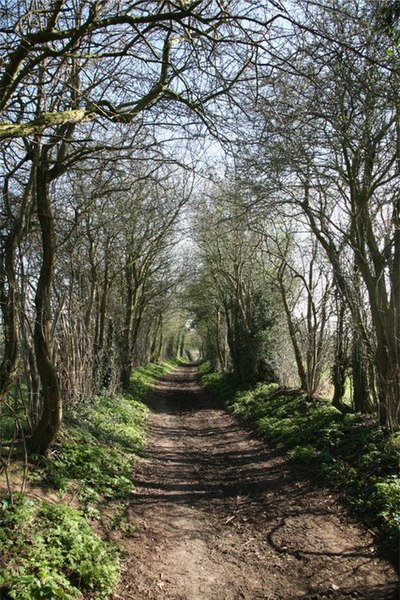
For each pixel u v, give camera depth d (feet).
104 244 50.80
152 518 22.61
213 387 86.74
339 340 39.11
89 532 18.20
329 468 27.12
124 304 70.74
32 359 24.95
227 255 74.74
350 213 31.35
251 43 16.11
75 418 32.24
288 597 15.72
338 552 18.53
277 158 29.73
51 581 13.48
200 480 30.17
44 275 23.72
